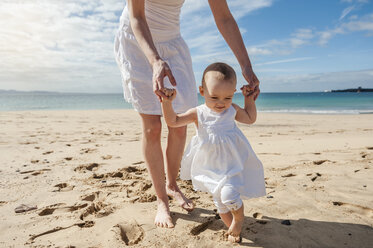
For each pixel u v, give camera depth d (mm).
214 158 1762
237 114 1866
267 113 17656
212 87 1678
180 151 2350
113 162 3742
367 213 2143
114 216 2102
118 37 2225
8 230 1901
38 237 1814
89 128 8156
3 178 3027
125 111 17828
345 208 2219
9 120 10375
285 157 3898
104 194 2580
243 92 1930
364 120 11523
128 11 2084
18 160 3873
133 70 2072
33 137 6105
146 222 1989
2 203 2363
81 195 2531
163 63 1716
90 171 3316
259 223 1976
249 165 1797
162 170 2105
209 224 1991
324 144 4840
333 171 3178
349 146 4582
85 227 1955
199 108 1853
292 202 2322
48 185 2811
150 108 2066
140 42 1848
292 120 11523
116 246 1676
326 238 1763
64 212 2211
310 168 3318
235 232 1679
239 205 1578
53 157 4062
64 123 9602
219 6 2121
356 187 2643
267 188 2684
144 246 1679
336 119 12070
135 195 2541
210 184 1708
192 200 2424
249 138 6082
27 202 2379
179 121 1794
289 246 1678
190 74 2346
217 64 1766
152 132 2092
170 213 2133
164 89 1662
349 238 1759
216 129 1770
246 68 1983
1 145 5016
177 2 2213
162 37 2211
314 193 2514
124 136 6449
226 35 2143
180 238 1768
